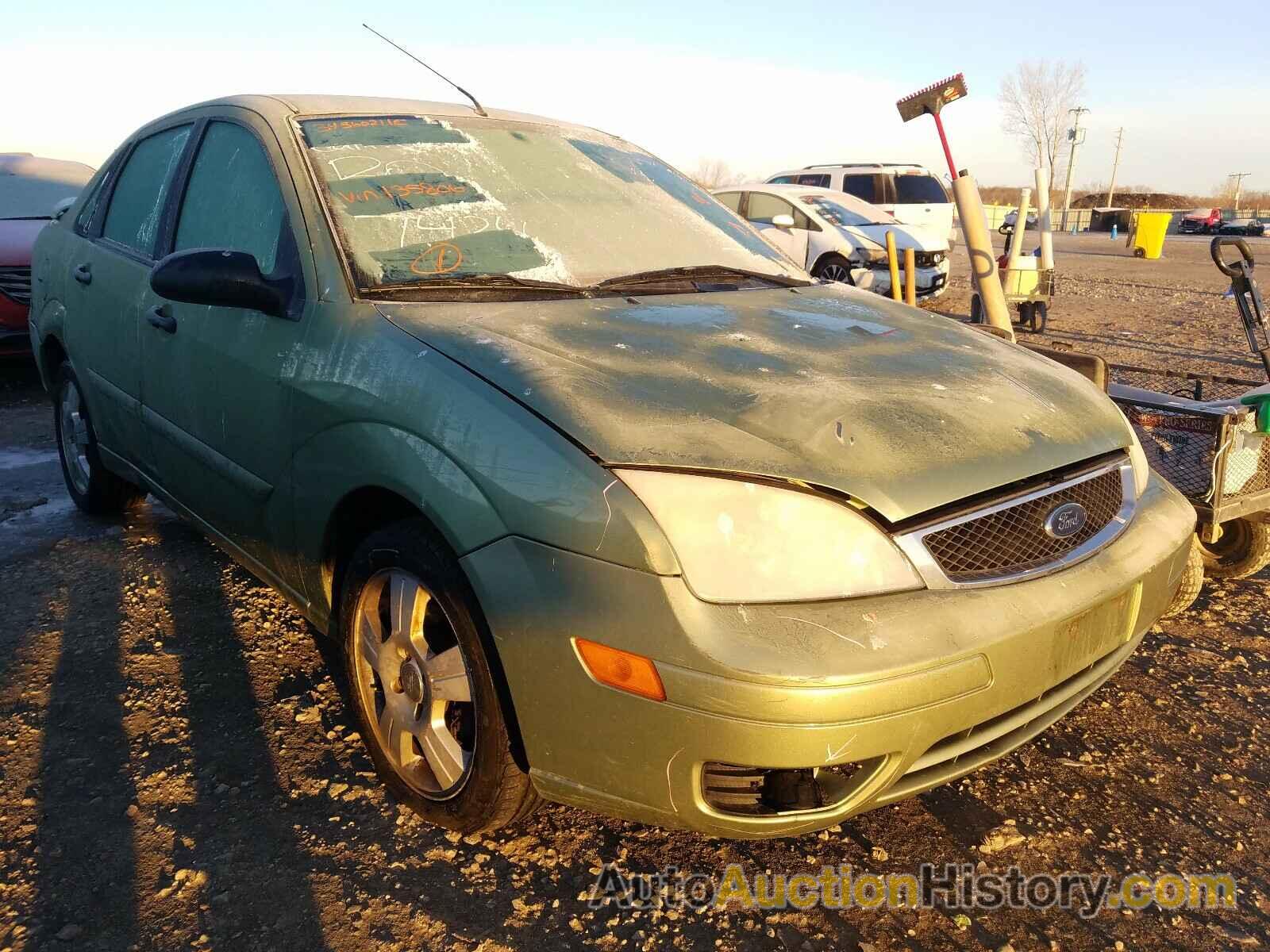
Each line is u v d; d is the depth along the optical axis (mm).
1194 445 3303
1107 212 52438
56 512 4492
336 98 3160
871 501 1880
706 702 1732
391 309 2396
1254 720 2908
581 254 2867
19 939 1956
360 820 2354
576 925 2045
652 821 1905
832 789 1924
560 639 1849
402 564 2193
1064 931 2068
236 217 2932
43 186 8430
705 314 2592
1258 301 3830
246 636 3256
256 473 2670
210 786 2465
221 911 2051
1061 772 2637
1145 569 2209
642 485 1815
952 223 16281
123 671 3020
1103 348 10109
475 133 3150
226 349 2752
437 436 2059
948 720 1860
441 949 1970
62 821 2322
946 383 2312
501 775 2066
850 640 1768
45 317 4184
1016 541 2037
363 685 2428
